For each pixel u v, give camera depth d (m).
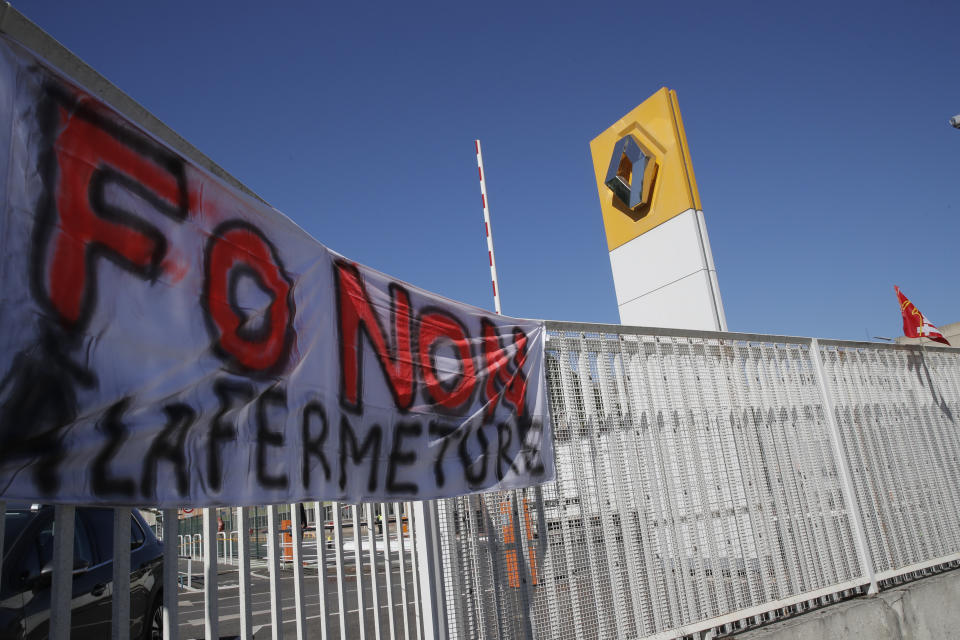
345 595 3.27
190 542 11.20
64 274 2.12
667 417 5.20
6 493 1.91
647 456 4.96
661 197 9.75
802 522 5.79
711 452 5.38
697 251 9.13
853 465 6.46
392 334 3.68
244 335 2.78
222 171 2.88
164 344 2.43
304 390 3.07
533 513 4.34
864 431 6.77
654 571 4.67
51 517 4.03
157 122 2.62
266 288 2.93
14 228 1.99
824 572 5.75
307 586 10.12
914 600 6.10
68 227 2.15
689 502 5.06
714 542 5.13
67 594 2.22
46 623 3.52
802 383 6.42
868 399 7.01
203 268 2.64
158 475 2.37
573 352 4.89
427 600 3.70
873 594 5.93
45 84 2.13
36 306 2.03
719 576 5.02
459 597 3.85
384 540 3.59
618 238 10.38
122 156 2.37
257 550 11.91
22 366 1.97
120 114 2.38
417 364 3.80
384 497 3.45
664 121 9.85
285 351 2.99
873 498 6.48
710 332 5.80
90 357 2.17
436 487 3.74
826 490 6.12
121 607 2.39
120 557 2.41
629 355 5.18
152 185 2.47
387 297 3.71
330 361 3.26
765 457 5.75
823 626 5.27
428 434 3.77
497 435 4.18
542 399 4.54
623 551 4.61
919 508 6.95
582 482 4.59
